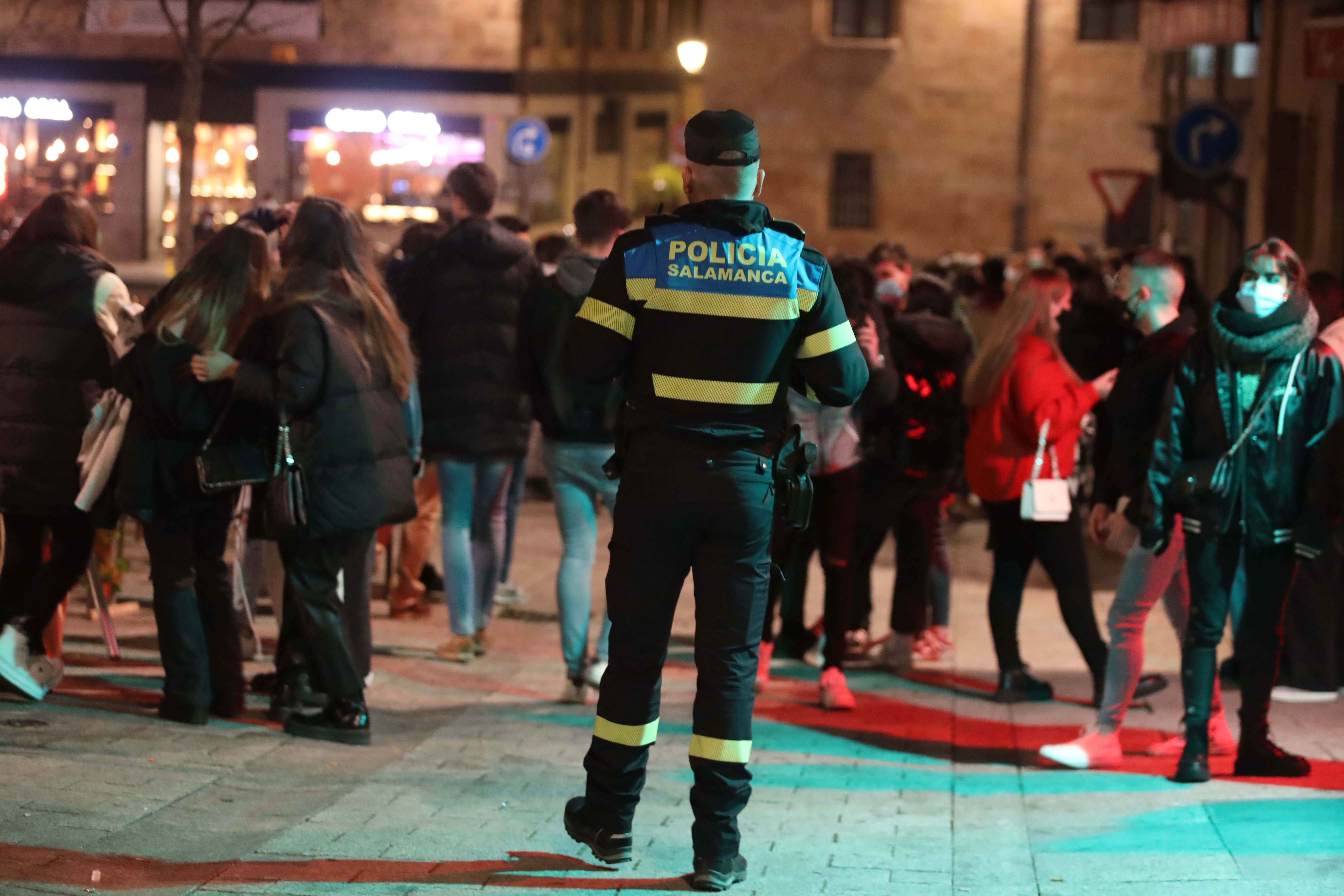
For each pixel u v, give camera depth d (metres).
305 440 6.06
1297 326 5.75
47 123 33.75
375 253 7.45
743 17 40.44
